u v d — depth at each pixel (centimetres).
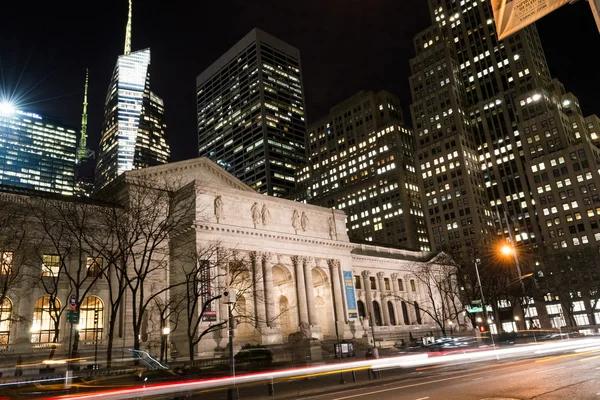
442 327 8362
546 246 15012
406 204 18025
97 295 6050
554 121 15888
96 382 3256
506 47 18375
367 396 2228
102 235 5650
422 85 19125
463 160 16925
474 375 2855
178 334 6412
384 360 4444
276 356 5659
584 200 14600
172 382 3359
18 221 5259
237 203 7394
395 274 10662
